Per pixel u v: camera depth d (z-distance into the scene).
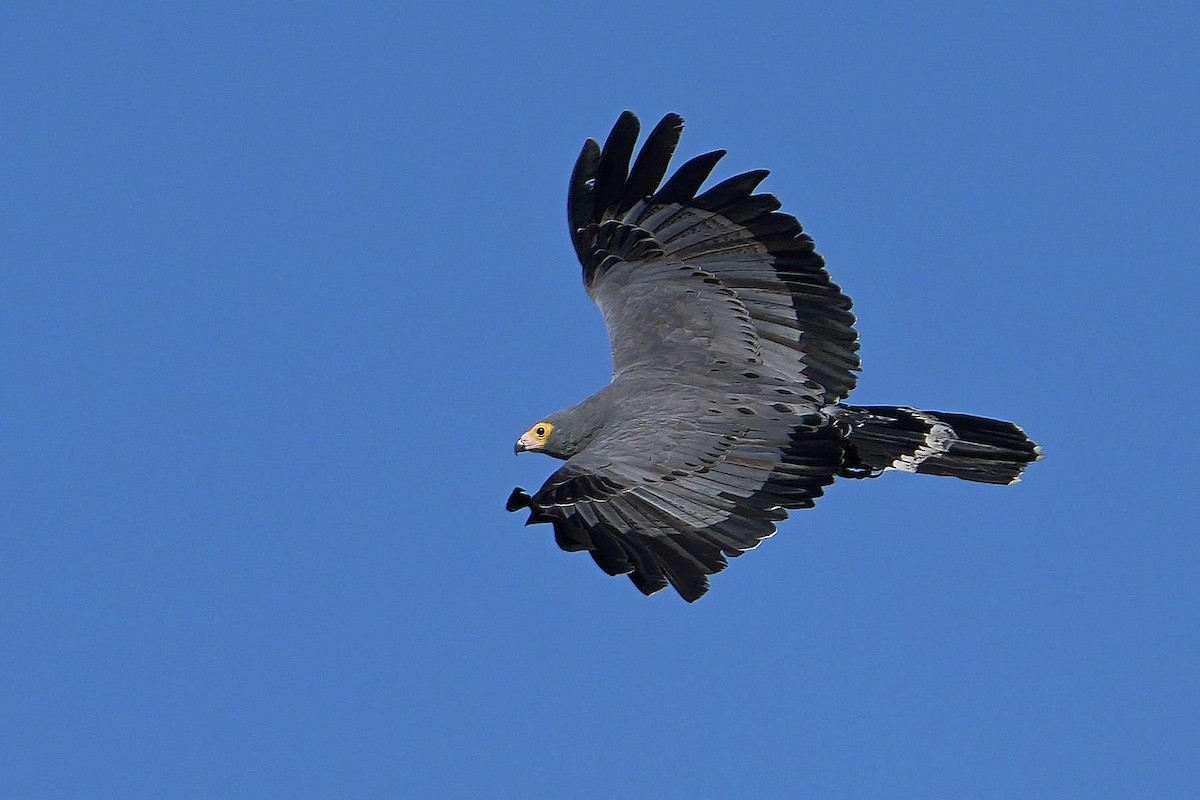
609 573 12.78
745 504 13.28
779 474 13.48
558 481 13.30
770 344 14.62
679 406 14.02
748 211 14.95
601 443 13.73
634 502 13.24
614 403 14.34
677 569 12.86
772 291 14.75
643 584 12.76
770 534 13.05
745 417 13.88
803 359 14.57
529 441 14.54
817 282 14.67
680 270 15.01
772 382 14.32
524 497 12.89
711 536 13.09
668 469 13.47
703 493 13.37
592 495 13.22
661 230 15.21
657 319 14.84
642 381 14.43
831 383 14.54
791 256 14.77
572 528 13.04
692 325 14.73
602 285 15.30
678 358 14.55
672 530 13.10
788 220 14.83
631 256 15.24
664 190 15.24
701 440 13.68
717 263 14.95
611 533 13.02
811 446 13.65
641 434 13.73
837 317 14.61
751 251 14.89
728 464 13.55
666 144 15.25
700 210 15.10
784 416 13.93
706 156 15.13
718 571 12.86
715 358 14.52
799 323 14.66
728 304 14.74
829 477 13.39
